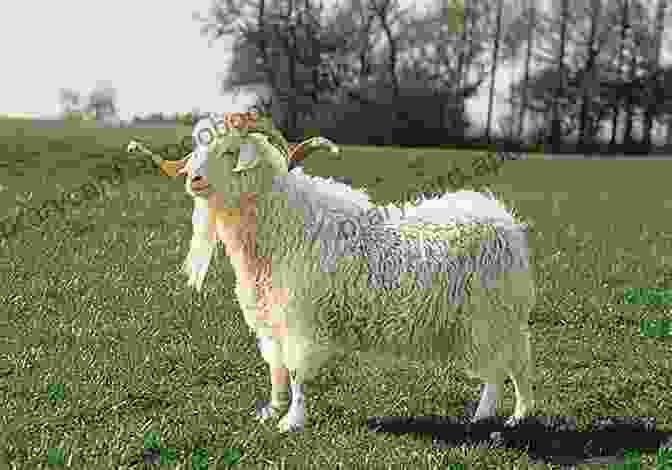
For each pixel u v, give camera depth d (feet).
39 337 27.37
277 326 21.34
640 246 53.06
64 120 146.20
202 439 20.15
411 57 227.20
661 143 248.52
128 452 18.79
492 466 19.58
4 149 91.50
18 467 17.80
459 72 230.48
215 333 29.37
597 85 241.35
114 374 24.43
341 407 23.58
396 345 21.44
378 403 23.98
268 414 22.31
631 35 244.63
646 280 42.27
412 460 19.48
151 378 24.50
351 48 221.87
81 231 45.98
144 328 29.35
